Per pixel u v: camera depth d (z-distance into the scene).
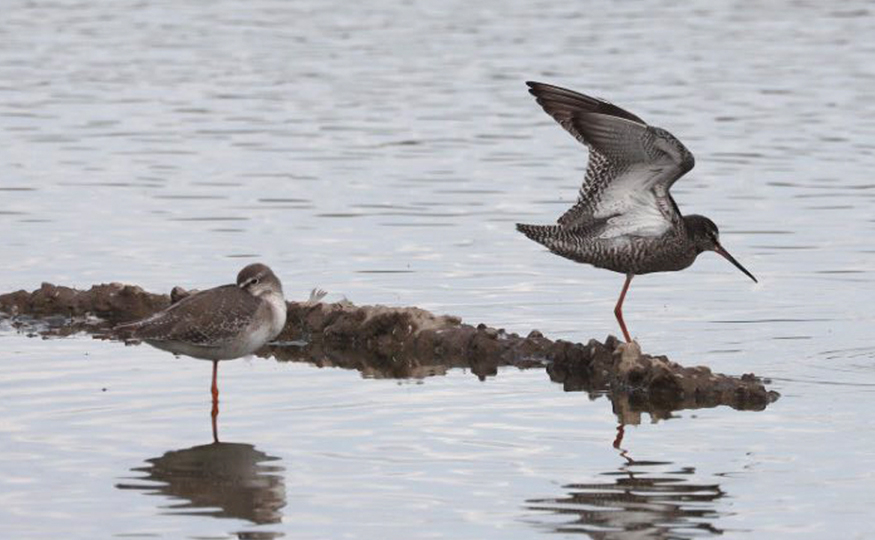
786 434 14.46
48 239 21.89
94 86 32.91
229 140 28.45
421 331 17.91
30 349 17.47
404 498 12.74
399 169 26.42
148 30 39.41
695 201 24.36
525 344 17.48
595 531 12.01
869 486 12.96
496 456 13.86
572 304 19.38
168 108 31.02
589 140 16.30
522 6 42.56
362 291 19.72
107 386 16.00
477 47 36.91
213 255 21.19
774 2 43.16
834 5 42.78
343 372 16.91
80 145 27.86
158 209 23.66
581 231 17.22
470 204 24.20
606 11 41.84
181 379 16.38
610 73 33.75
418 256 21.36
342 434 14.49
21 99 31.55
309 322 18.55
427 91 32.62
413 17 41.09
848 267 20.81
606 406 15.58
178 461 13.61
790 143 28.00
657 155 16.36
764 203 24.22
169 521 12.20
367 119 30.22
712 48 36.72
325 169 26.42
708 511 12.44
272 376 16.66
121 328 15.66
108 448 13.95
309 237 22.23
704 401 15.75
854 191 24.86
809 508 12.49
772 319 18.59
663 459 13.77
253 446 14.09
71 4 43.06
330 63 35.38
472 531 12.02
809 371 16.56
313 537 11.89
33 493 12.77
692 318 18.70
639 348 16.50
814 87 32.66
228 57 36.09
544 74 33.78
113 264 20.69
